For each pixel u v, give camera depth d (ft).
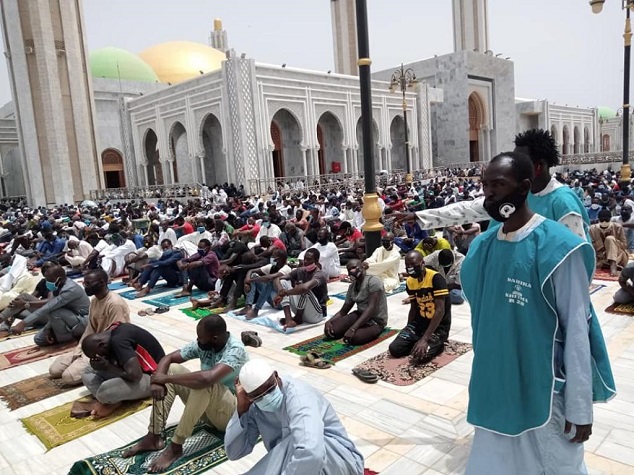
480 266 6.93
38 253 35.94
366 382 14.20
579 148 206.28
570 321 6.09
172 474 10.30
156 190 103.40
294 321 19.88
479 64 136.98
